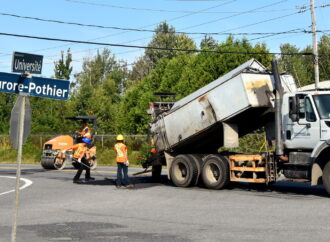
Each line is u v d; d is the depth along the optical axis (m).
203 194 12.96
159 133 15.98
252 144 22.38
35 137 36.91
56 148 22.88
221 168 13.84
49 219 9.22
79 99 45.22
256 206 10.52
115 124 49.28
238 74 13.21
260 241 6.87
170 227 8.20
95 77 88.94
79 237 7.44
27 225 8.57
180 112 14.98
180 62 48.00
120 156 14.75
